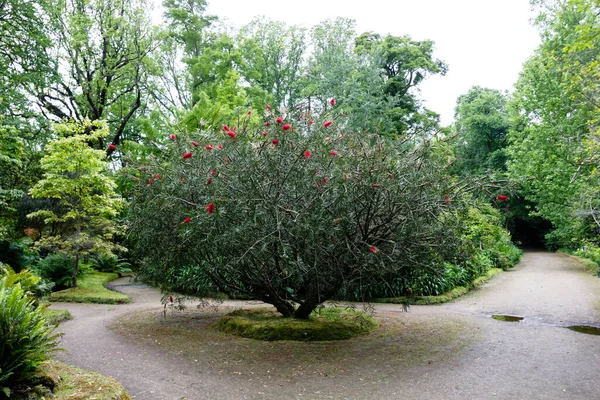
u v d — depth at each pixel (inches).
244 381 170.6
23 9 599.2
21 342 127.9
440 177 219.9
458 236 237.5
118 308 368.5
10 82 625.6
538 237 1346.0
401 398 153.1
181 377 174.9
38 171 597.6
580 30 312.0
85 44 700.0
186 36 958.4
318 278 223.9
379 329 271.9
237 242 206.5
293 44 1106.7
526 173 734.5
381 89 922.1
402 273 287.3
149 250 270.2
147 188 263.0
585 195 485.7
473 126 1263.5
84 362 196.7
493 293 448.1
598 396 155.6
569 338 246.8
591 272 617.3
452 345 230.5
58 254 483.5
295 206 211.0
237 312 299.7
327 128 238.2
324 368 188.1
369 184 207.3
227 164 221.5
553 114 670.5
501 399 152.6
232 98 648.4
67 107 772.0
